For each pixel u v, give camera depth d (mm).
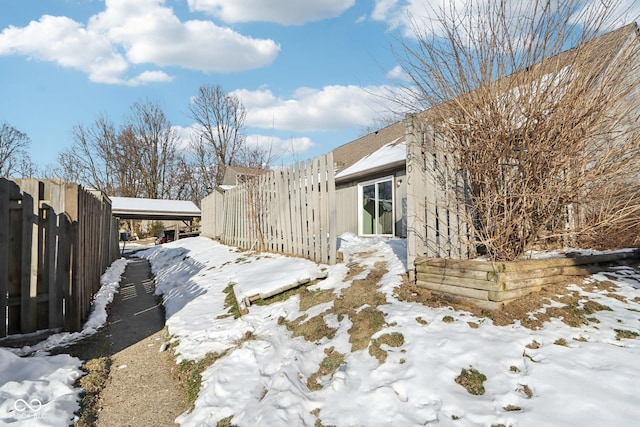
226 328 4730
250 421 2682
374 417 2510
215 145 40969
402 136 13500
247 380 3326
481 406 2441
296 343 3957
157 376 3844
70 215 4895
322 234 6473
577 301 3719
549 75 3781
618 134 4031
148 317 6043
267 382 3246
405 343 3307
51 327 4730
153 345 4742
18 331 4555
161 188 44031
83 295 5398
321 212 6547
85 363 3988
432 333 3379
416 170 4738
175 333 4914
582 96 3738
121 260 13609
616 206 4137
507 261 3896
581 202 4020
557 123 3748
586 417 2197
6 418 2707
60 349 4340
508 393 2523
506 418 2301
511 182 3998
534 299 3770
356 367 3127
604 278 4316
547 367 2697
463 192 4727
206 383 3408
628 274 4438
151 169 43156
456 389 2633
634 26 3906
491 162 3988
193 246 14680
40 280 4707
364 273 5516
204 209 19062
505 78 3969
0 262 4348
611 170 3842
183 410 3160
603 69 3807
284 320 4652
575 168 3887
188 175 42969
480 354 2945
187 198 44656
